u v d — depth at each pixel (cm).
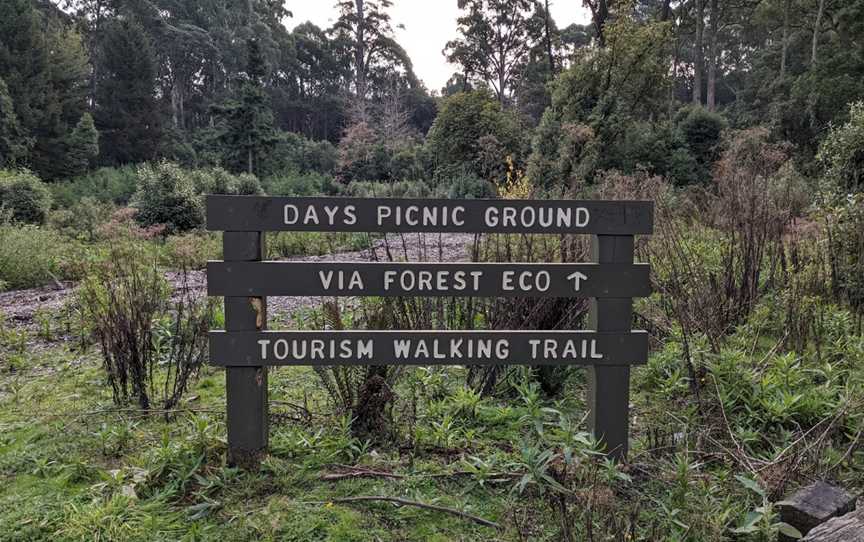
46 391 441
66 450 334
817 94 2456
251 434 302
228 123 3192
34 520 263
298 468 302
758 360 449
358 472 299
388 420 340
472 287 297
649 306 527
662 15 3500
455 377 435
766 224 583
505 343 300
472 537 253
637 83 2403
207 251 1155
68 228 1473
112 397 421
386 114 4769
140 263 910
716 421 360
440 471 301
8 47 3291
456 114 2911
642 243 587
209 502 272
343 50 6731
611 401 305
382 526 260
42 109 3288
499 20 5262
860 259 564
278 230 292
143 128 3934
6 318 685
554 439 327
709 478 287
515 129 2884
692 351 430
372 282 296
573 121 2184
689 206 804
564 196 713
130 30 4022
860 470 312
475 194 2317
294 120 6253
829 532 212
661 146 2300
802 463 296
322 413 368
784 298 514
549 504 264
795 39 3434
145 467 300
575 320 414
